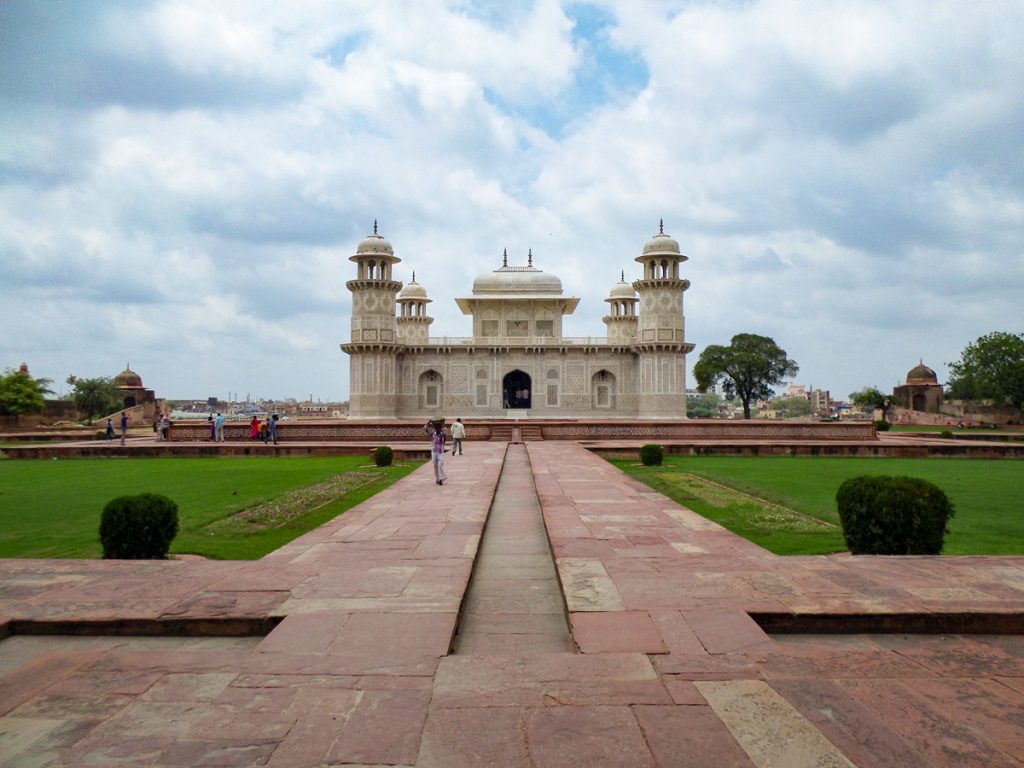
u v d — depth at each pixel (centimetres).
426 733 343
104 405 5378
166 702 379
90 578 618
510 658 436
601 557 700
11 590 580
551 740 337
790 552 809
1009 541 900
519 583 665
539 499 1115
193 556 802
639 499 1109
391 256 3834
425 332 4691
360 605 541
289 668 421
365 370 3816
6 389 4369
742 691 394
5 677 412
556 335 4222
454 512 986
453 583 604
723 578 616
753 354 5291
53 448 2294
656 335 3772
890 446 2411
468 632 530
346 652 445
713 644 459
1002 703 387
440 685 397
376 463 1905
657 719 359
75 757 326
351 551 732
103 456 2319
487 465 1683
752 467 1909
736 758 322
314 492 1325
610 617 510
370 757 322
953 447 2408
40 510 1151
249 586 593
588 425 2777
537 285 4216
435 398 4028
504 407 4069
